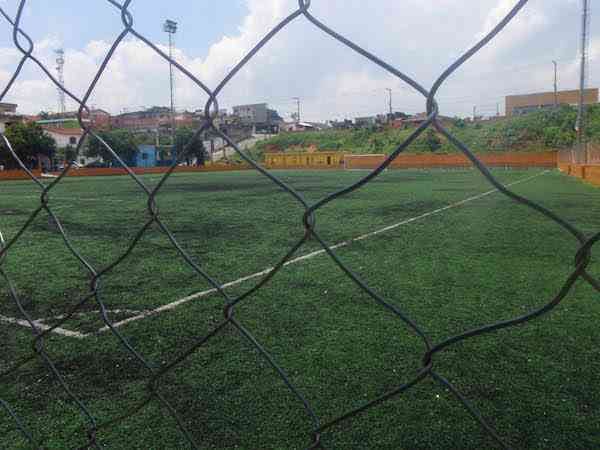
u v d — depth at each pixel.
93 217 9.29
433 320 3.15
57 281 4.36
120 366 2.58
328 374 2.40
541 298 3.60
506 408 2.06
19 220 9.02
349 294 3.76
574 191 14.05
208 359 2.62
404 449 1.80
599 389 2.20
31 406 2.18
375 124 54.25
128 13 1.02
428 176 26.31
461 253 5.33
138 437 1.92
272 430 1.94
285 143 52.97
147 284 4.20
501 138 38.16
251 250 5.70
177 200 12.82
